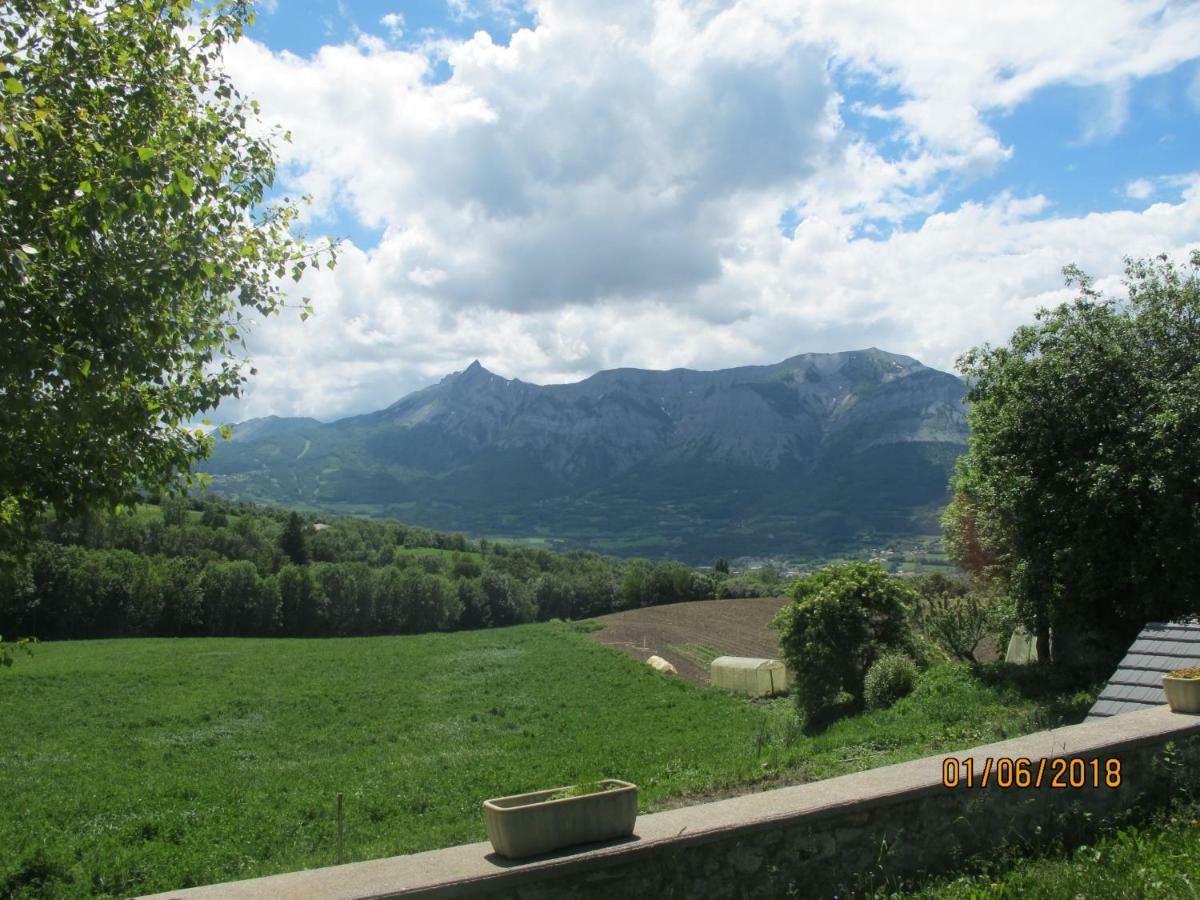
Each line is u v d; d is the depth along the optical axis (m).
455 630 96.44
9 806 17.38
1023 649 24.33
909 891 5.42
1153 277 16.42
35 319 6.27
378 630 89.88
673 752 22.98
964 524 23.23
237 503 135.75
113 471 7.07
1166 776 6.84
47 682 36.75
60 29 7.13
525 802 4.96
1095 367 15.33
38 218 6.45
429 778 20.64
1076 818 6.31
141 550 85.25
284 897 4.17
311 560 102.69
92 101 7.16
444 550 136.75
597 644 56.00
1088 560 15.06
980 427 17.78
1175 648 9.48
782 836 5.26
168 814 16.64
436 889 4.28
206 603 77.44
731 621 68.19
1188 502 14.00
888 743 15.10
